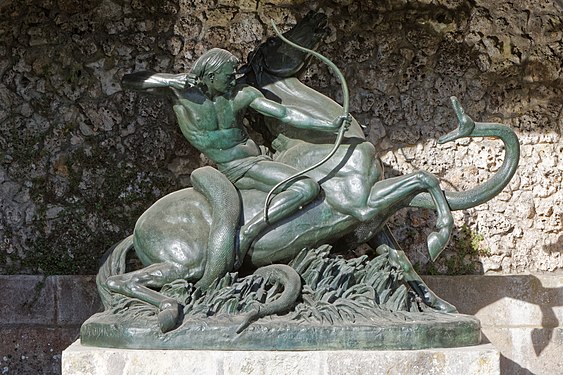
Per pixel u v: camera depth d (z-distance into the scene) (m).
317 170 7.70
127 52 9.51
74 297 9.20
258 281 7.41
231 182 7.77
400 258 7.97
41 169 9.41
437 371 6.92
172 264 7.49
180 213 7.66
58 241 9.38
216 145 7.72
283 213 7.52
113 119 9.47
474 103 9.66
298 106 7.79
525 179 9.63
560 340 9.33
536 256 9.61
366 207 7.55
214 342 6.95
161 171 9.48
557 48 9.66
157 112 9.50
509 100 9.68
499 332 9.33
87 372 6.91
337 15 9.57
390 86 9.62
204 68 7.61
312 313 7.15
